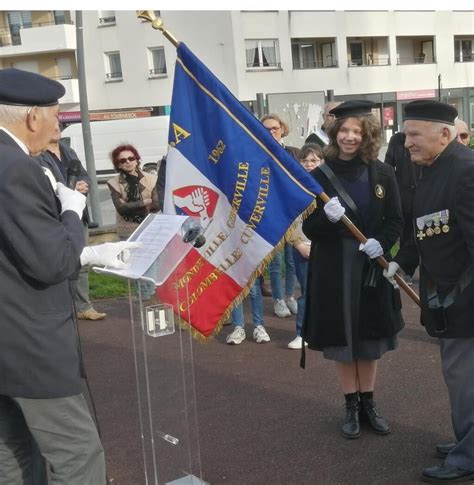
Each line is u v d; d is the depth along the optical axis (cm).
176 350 284
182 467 291
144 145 2567
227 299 319
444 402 404
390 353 496
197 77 319
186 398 290
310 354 509
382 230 359
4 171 212
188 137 320
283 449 354
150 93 3338
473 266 288
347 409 371
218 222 321
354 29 3409
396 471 326
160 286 275
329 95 1445
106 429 393
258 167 318
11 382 225
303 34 3259
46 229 216
